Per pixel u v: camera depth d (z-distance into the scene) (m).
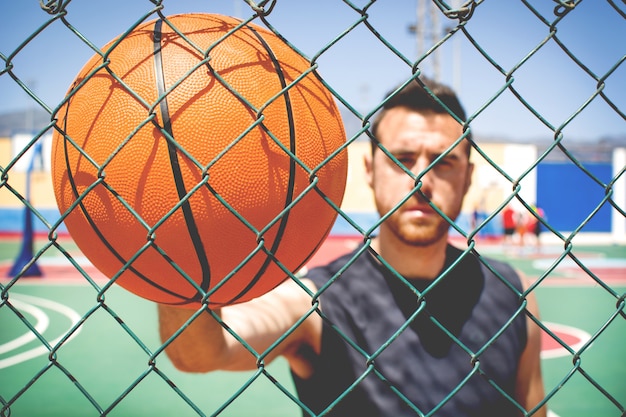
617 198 24.89
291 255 1.33
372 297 2.14
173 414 4.73
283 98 1.27
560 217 24.75
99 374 5.80
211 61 1.24
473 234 1.26
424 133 2.03
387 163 2.09
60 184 1.29
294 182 1.25
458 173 2.09
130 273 1.29
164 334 1.75
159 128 1.15
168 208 1.19
